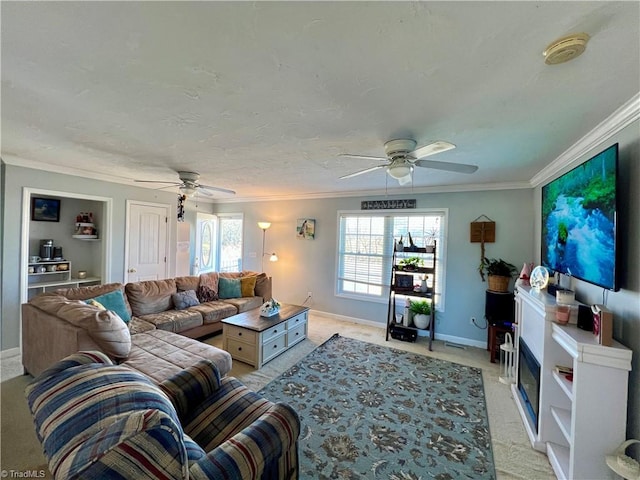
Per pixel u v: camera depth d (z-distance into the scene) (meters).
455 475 1.75
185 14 0.97
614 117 1.67
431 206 4.26
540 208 3.36
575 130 1.94
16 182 3.27
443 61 1.21
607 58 1.16
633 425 1.48
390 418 2.30
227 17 0.98
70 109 1.76
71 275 4.40
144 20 1.00
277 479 1.28
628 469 1.35
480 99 1.54
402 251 4.15
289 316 3.61
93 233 4.48
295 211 5.51
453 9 0.93
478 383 2.89
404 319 4.15
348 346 3.80
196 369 1.75
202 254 6.12
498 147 2.33
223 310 4.01
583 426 1.52
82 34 1.08
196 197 5.86
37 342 2.57
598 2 0.88
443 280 4.17
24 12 0.97
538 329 2.11
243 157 2.80
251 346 3.17
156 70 1.33
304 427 2.17
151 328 3.14
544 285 2.39
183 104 1.67
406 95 1.51
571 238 2.06
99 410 0.94
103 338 2.18
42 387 1.06
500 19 0.97
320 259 5.24
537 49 1.11
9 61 1.26
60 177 3.62
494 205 3.84
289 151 2.57
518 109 1.65
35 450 1.84
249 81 1.41
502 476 1.75
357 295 4.89
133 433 0.81
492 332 3.39
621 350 1.45
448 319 4.12
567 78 1.32
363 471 1.76
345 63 1.24
